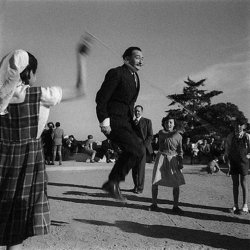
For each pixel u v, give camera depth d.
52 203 6.88
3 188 2.68
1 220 2.66
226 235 4.88
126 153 3.89
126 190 8.83
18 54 2.63
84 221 5.49
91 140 18.58
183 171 14.27
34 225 2.69
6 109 2.67
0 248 3.58
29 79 2.78
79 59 2.84
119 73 3.84
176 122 6.48
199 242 4.52
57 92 2.75
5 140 2.72
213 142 14.34
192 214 6.21
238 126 6.21
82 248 4.15
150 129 7.99
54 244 4.28
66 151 19.17
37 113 2.73
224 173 13.35
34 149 2.75
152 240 4.57
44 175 2.80
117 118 3.89
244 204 6.42
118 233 4.87
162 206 6.86
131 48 3.94
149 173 13.55
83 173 12.82
